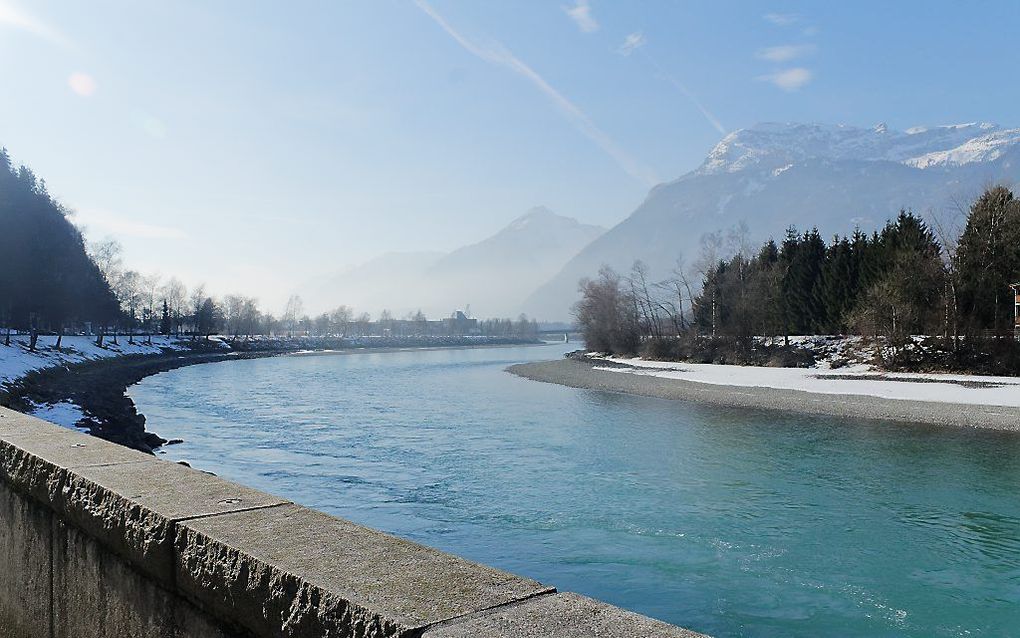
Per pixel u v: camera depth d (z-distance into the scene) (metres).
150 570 2.60
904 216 70.38
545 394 48.66
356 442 27.62
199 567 2.35
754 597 11.85
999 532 15.27
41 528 3.46
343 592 1.88
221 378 67.81
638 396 46.25
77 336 87.38
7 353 43.56
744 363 67.50
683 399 43.66
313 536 2.35
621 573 12.97
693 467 22.42
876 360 55.16
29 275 68.94
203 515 2.57
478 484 20.05
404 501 18.16
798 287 80.19
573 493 18.95
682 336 81.81
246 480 20.56
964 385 43.75
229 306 148.25
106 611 2.91
